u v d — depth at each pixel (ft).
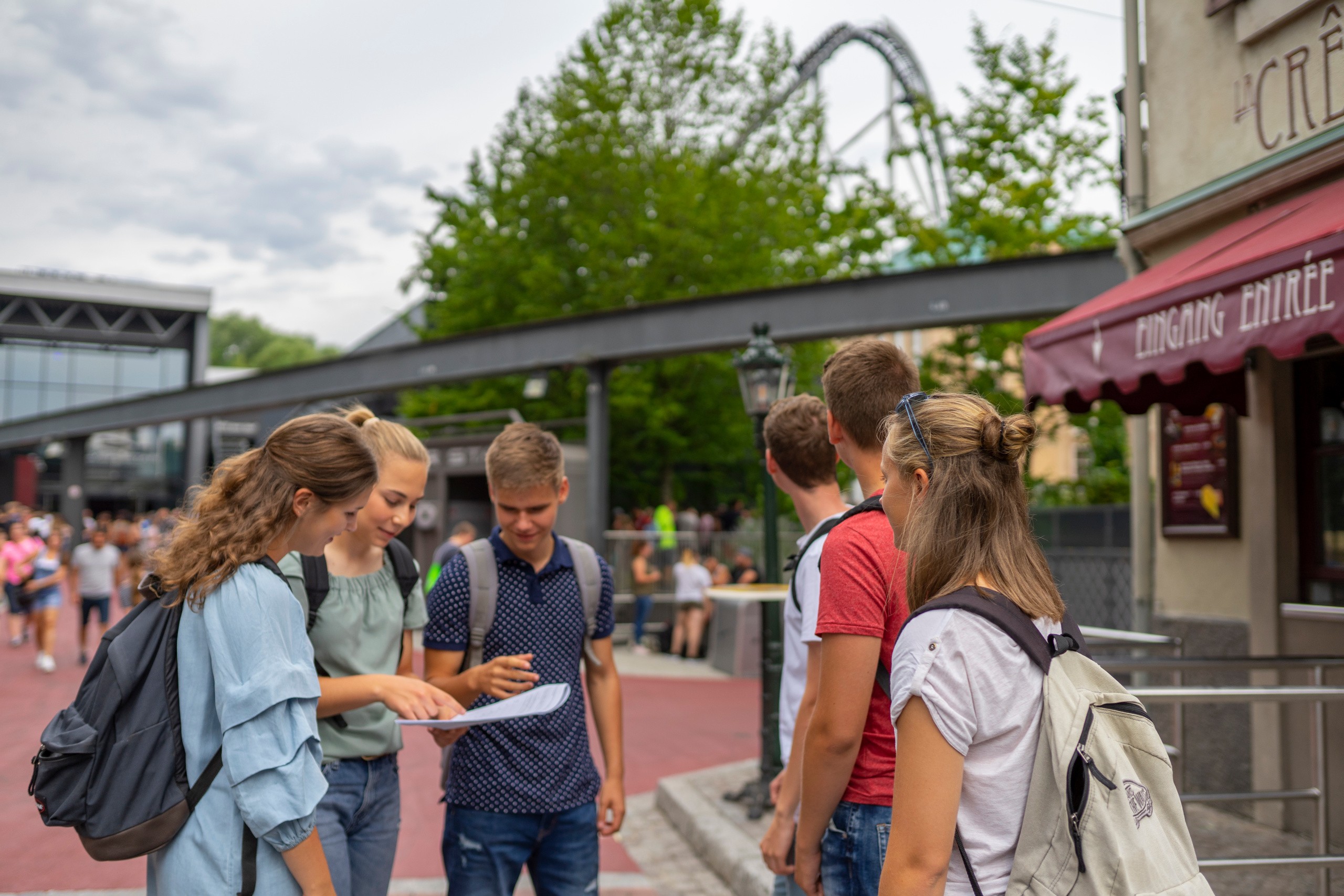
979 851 4.59
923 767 4.57
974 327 41.57
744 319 39.65
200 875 5.56
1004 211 40.75
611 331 44.37
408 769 22.91
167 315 160.76
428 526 55.01
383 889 8.13
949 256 43.19
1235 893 12.70
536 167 62.28
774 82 61.82
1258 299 10.28
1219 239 13.62
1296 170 12.90
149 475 153.17
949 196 45.14
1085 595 38.91
